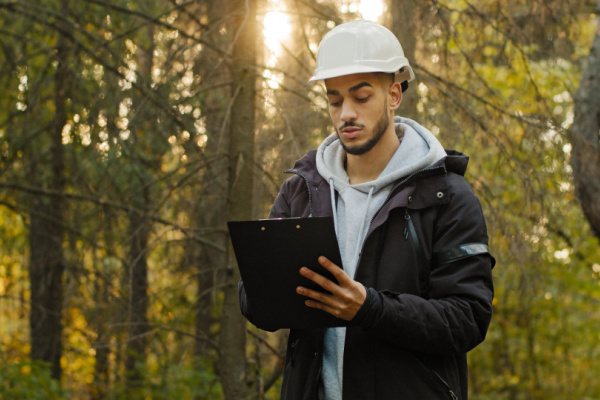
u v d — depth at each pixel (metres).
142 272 5.74
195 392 6.23
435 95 4.56
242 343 4.72
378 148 1.94
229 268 4.73
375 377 1.78
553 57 5.04
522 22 4.87
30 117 6.34
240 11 4.41
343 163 2.05
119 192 5.70
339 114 1.88
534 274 4.67
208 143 5.24
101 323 5.54
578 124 5.46
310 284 1.68
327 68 1.86
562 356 11.20
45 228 7.35
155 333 5.11
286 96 4.53
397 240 1.81
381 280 1.80
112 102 5.27
